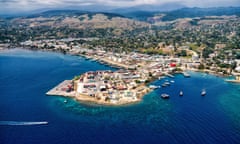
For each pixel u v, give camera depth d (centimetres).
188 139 17800
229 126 19900
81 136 18038
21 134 18225
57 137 17850
